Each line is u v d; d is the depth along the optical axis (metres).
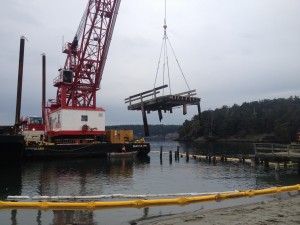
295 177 27.92
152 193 20.95
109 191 21.97
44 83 60.78
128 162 44.75
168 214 12.59
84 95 54.53
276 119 146.00
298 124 129.62
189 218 10.52
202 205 14.20
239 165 39.47
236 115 161.00
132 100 23.11
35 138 53.75
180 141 184.88
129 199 17.22
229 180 27.16
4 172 33.12
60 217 12.71
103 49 52.84
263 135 148.62
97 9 51.50
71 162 43.66
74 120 51.22
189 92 22.05
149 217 12.24
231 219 9.94
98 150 49.75
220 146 107.31
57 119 52.12
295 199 13.41
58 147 46.53
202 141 166.88
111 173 32.50
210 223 9.57
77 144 47.97
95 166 39.25
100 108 53.66
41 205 10.53
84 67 52.59
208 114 169.12
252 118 154.88
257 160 36.94
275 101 170.25
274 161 34.34
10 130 45.75
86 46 51.72
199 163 43.50
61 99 51.53
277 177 28.14
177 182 26.25
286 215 10.31
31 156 44.69
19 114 43.00
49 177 29.42
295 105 150.25
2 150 39.19
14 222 12.18
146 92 21.84
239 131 158.00
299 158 29.27
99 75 53.25
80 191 22.09
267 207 11.70
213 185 24.50
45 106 56.75
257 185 24.22
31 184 25.41
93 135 52.69
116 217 12.54
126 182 26.36
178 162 45.06
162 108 22.97
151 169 36.22
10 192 21.80
